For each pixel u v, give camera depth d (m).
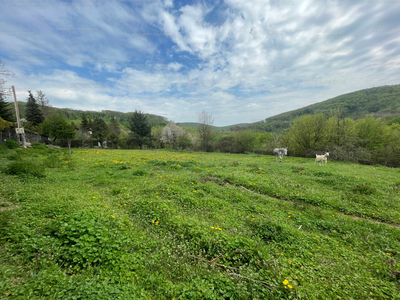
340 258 4.70
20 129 26.92
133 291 3.08
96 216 5.00
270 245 5.09
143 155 29.34
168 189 8.85
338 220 7.05
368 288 3.69
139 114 56.47
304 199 9.26
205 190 9.93
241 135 45.38
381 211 7.97
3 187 7.32
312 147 33.44
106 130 60.91
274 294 3.38
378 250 5.21
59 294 2.66
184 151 44.19
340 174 13.73
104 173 13.29
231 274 3.83
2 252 3.38
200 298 3.13
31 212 5.13
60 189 8.32
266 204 8.57
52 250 3.60
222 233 5.07
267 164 20.58
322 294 3.42
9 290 2.58
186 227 5.39
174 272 3.83
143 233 5.03
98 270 3.40
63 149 34.41
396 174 16.70
